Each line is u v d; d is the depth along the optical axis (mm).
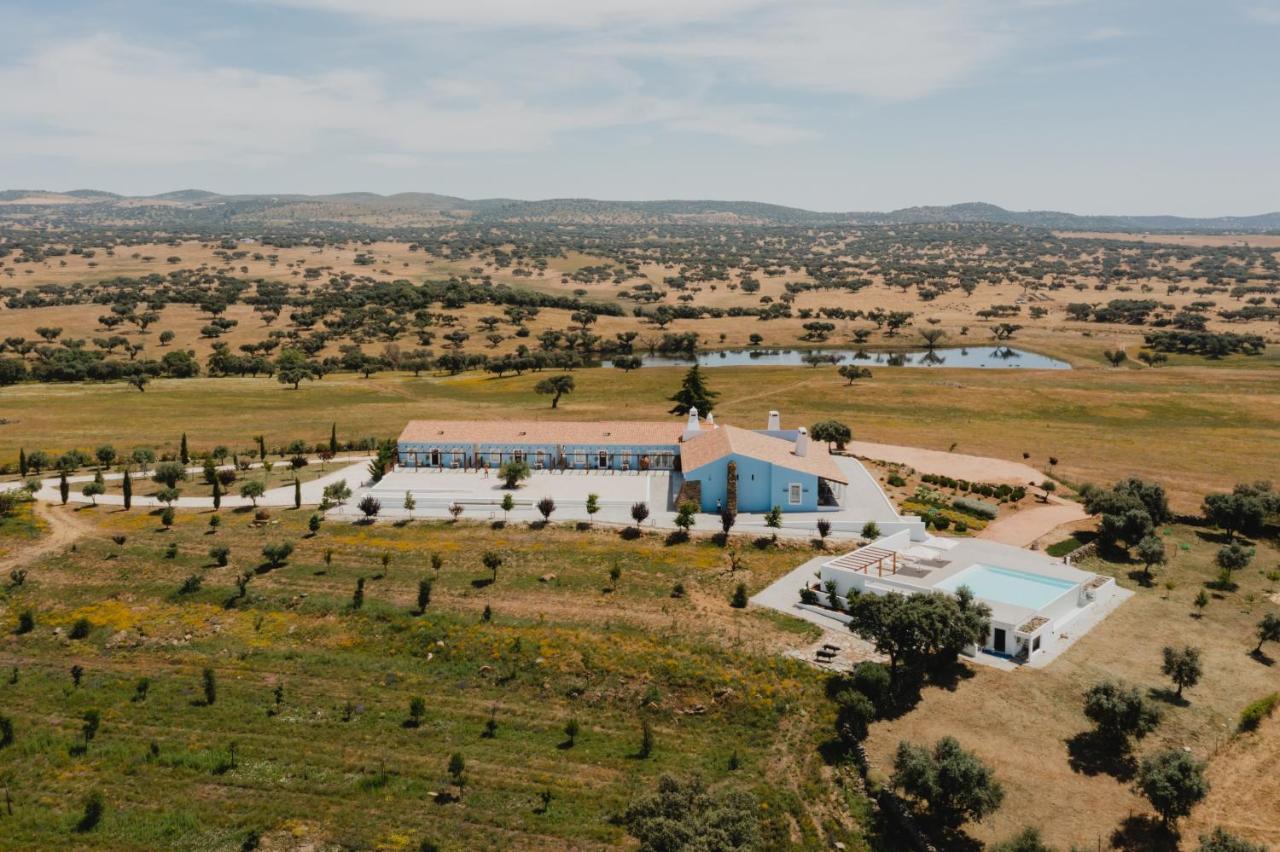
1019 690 59312
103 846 45250
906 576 72938
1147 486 96250
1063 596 70312
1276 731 55656
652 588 75438
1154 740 54375
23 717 57125
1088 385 189125
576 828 46969
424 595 71125
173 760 52438
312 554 83875
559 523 91688
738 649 64750
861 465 113875
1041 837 46688
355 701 59438
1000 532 90000
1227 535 92938
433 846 44781
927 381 199125
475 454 112250
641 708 58812
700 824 40656
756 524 89938
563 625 68562
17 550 84688
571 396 192250
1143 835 46844
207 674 59094
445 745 54781
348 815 47906
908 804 49281
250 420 162625
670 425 115062
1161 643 66750
